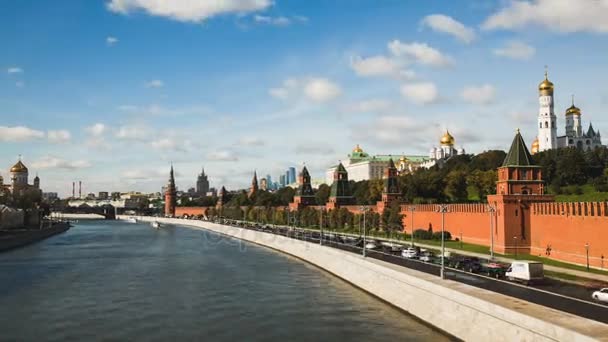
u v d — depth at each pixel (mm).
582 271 72250
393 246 103188
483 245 109500
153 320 58281
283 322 56719
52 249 150125
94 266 108000
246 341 49750
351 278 82938
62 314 61438
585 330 33438
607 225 74875
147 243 174375
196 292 75562
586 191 169500
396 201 157500
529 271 59469
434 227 135500
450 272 70438
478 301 44625
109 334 52750
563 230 86125
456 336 47875
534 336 37062
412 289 59188
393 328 53312
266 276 92250
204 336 51688
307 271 99250
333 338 50156
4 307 65312
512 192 99562
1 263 113625
